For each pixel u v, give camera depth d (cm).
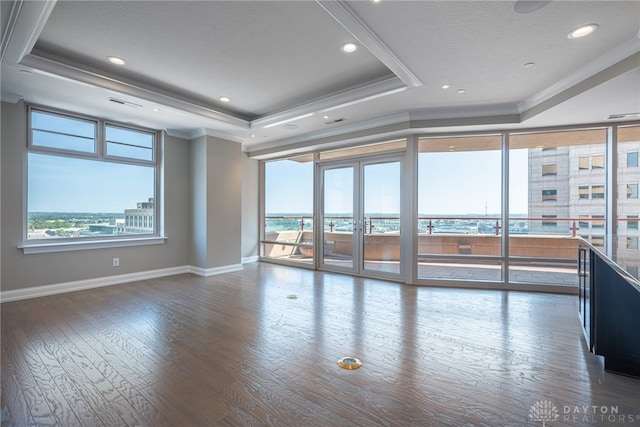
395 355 246
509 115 411
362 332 291
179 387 202
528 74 314
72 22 247
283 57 304
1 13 221
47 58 298
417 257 477
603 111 362
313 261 598
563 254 439
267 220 698
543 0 203
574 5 208
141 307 366
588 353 249
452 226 473
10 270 382
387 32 241
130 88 361
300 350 255
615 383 207
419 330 296
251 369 225
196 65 322
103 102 387
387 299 399
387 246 514
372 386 204
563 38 248
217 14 236
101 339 276
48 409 179
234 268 584
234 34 264
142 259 510
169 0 219
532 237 448
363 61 313
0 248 373
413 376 215
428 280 473
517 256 452
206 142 538
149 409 180
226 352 252
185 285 472
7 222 378
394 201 505
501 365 230
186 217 568
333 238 580
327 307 366
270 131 536
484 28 236
